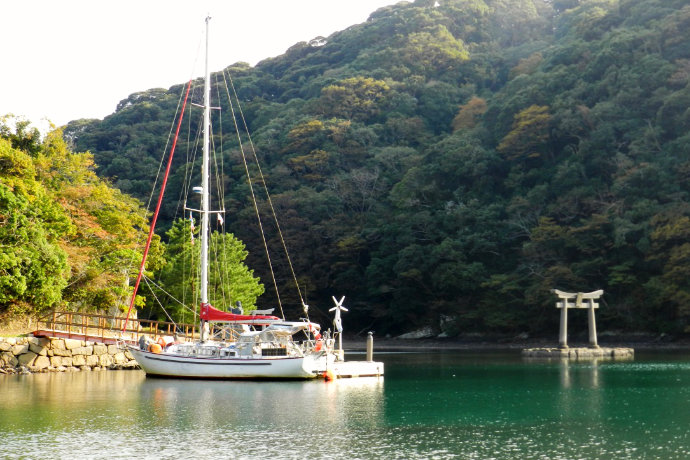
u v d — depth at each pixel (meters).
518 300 86.38
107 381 35.91
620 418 25.88
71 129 169.50
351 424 24.44
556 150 101.81
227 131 153.50
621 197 84.62
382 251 99.69
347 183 114.19
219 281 59.44
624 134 90.94
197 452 20.22
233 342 39.81
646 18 106.81
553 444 21.33
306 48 188.12
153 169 135.62
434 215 99.75
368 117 136.62
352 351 77.75
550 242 86.25
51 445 20.97
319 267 103.06
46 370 39.50
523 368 48.53
